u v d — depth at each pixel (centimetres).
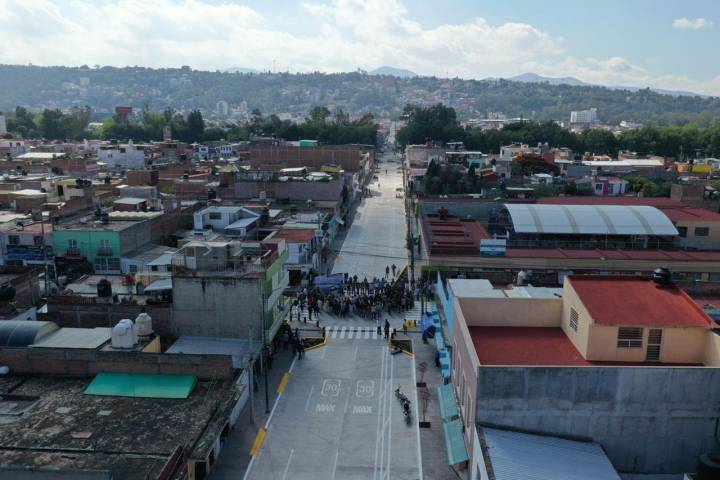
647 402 2955
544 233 6844
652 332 3275
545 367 2948
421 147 17562
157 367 3856
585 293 3509
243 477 3575
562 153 17588
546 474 2686
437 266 6450
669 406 2956
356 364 5153
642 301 3450
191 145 19962
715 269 6272
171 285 5069
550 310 3881
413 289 6950
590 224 6912
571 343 3606
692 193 9544
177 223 7956
